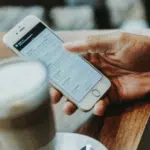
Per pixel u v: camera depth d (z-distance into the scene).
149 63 0.94
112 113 0.85
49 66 0.91
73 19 2.74
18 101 0.56
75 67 0.92
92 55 0.97
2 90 0.57
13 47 0.91
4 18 2.65
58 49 0.94
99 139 0.78
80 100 0.88
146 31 1.14
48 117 0.62
